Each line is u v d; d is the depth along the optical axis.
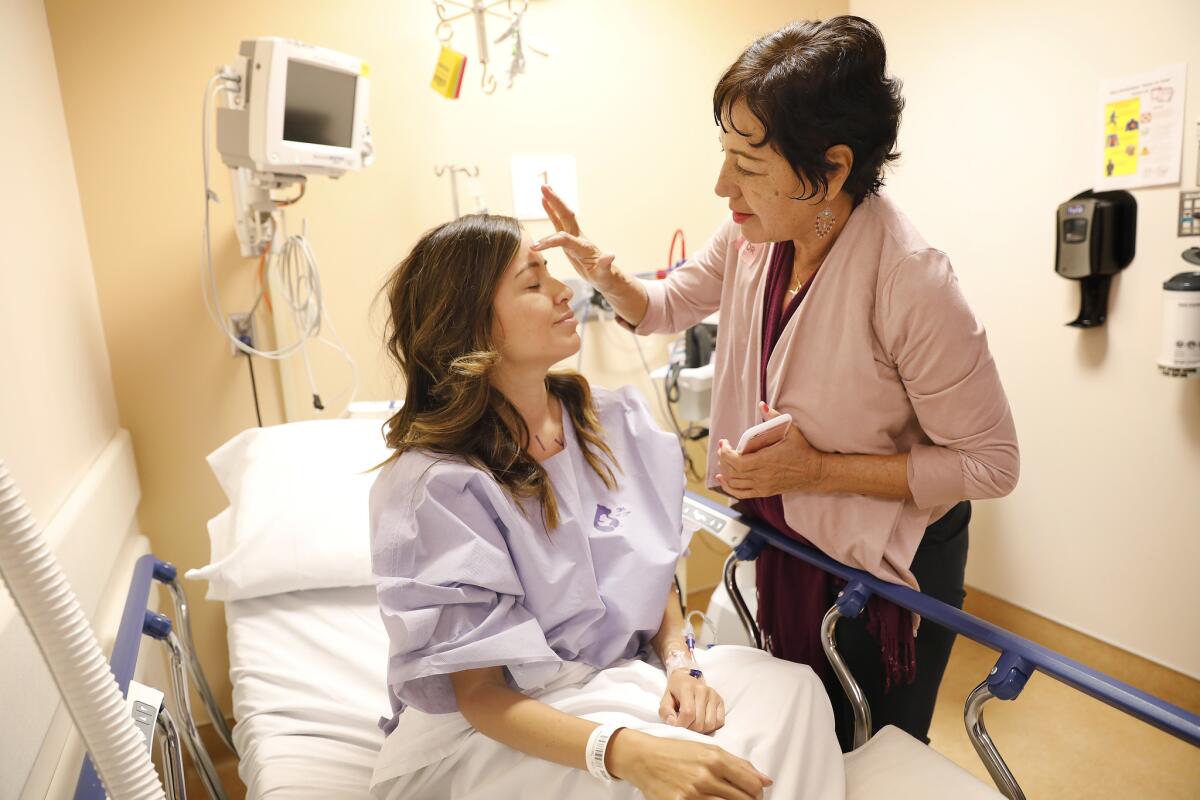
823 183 1.09
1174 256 2.04
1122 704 0.92
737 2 2.76
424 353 1.14
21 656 1.04
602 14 2.58
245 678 1.49
